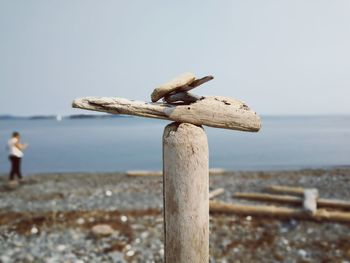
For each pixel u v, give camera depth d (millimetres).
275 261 1848
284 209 2703
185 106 823
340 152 10836
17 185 4484
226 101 838
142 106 823
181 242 806
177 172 802
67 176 5531
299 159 8914
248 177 5121
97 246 2078
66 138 20109
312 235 2270
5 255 1922
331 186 4246
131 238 2223
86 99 815
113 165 8180
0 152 12227
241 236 2260
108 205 3223
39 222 2594
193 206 803
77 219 2680
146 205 3213
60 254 1946
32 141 17297
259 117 839
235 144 15234
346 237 2221
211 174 5543
